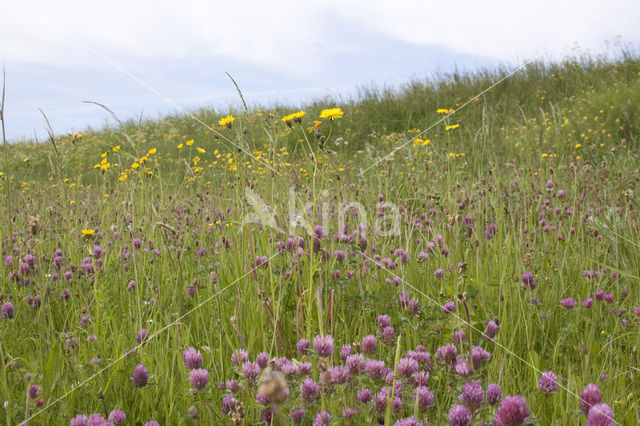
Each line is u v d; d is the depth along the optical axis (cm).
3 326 208
